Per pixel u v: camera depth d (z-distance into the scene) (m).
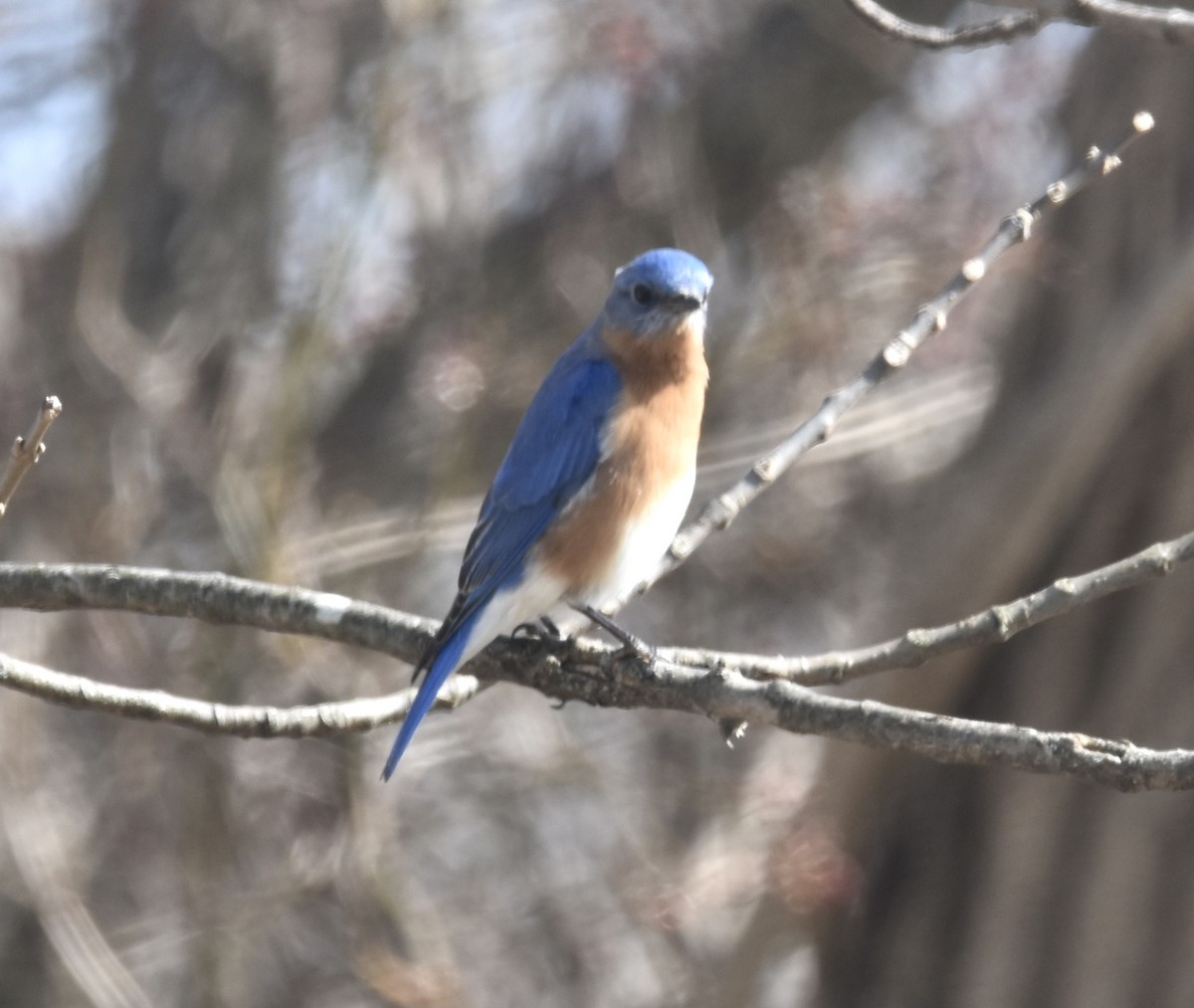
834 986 10.99
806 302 15.53
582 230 16.64
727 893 14.43
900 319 15.52
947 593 10.34
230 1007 15.04
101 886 16.12
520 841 17.00
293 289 15.95
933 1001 10.48
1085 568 10.10
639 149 16.30
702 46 16.11
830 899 10.67
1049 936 10.09
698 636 16.95
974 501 10.29
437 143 15.55
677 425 7.83
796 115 16.44
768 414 16.64
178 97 17.31
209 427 15.68
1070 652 10.07
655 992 16.50
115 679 15.72
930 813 10.55
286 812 15.44
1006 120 15.30
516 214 16.83
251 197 16.72
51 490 15.47
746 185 16.66
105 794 16.27
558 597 7.74
